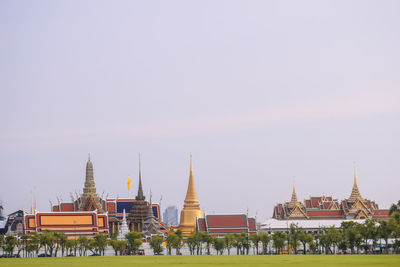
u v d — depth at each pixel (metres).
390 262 178.25
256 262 189.25
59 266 177.75
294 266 164.38
